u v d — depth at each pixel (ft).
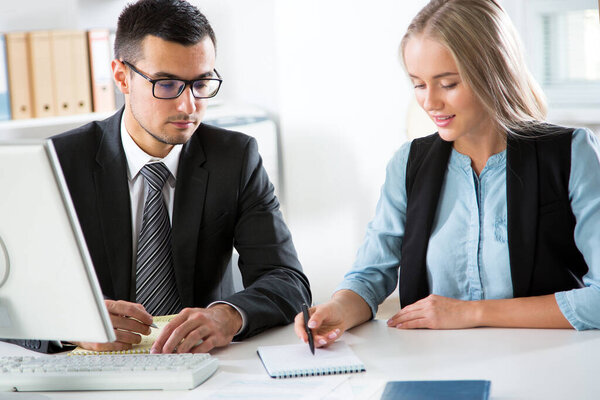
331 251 13.12
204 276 6.57
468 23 5.32
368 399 4.05
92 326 4.25
